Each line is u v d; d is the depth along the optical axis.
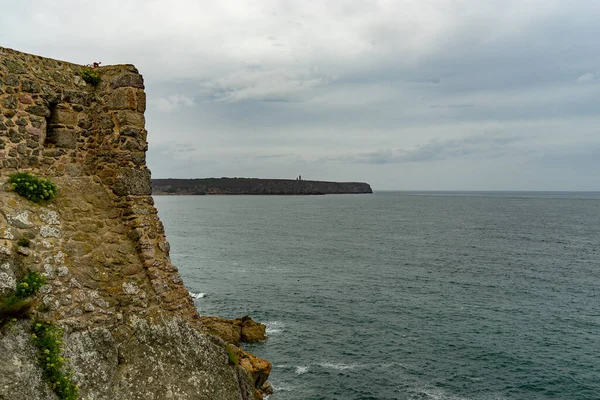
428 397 25.19
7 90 9.95
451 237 96.38
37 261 9.05
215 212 181.25
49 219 9.70
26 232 9.16
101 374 9.02
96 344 9.23
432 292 47.25
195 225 122.88
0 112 9.80
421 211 190.75
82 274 9.68
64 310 9.06
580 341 33.16
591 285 50.41
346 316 38.81
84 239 10.12
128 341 9.88
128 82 11.30
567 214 168.75
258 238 94.12
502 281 52.56
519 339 33.56
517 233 103.50
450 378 27.38
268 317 38.44
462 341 33.12
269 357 30.02
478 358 30.20
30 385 7.76
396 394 25.44
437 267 61.50
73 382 8.46
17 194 9.54
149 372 9.91
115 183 11.23
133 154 11.24
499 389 26.11
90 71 11.64
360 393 25.52
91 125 11.61
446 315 39.25
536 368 28.69
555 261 66.19
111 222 10.88
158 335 10.45
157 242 11.43
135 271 10.69
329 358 30.03
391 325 36.56
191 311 11.70
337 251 76.06
